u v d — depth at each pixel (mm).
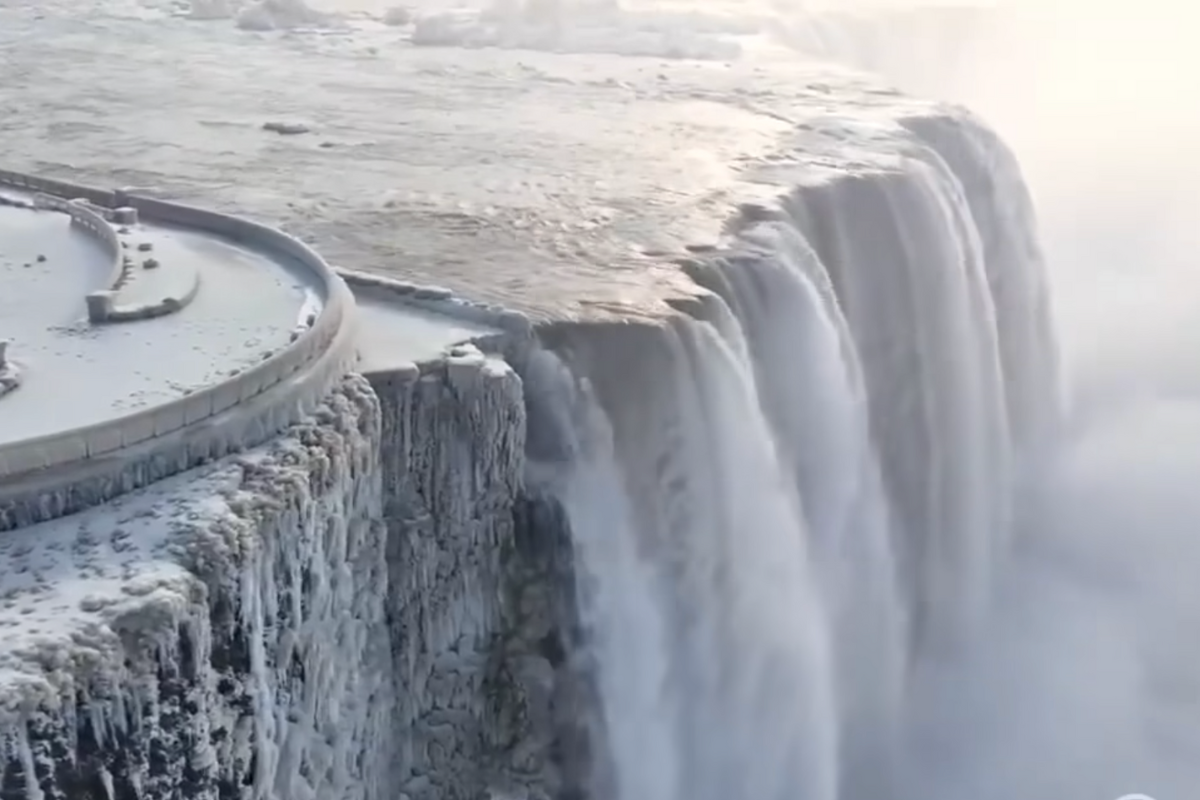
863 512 30094
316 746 18062
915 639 33438
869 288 32750
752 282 27375
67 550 15344
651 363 23062
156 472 16719
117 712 14141
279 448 17656
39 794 13531
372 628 19828
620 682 22875
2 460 15602
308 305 22094
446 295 23656
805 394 28156
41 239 26062
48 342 20281
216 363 19531
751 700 25594
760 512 25109
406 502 20641
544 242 28000
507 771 21453
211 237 26016
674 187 32531
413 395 20547
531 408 22234
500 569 21547
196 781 15312
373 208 30422
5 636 13844
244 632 15961
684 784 24594
